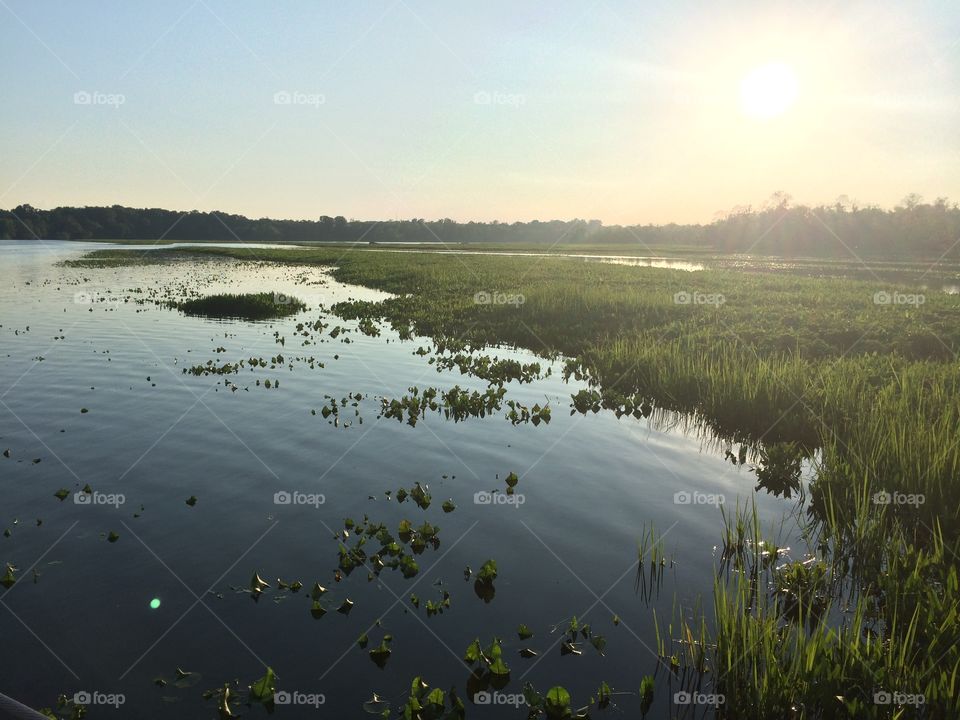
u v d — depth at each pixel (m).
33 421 9.90
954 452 7.25
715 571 5.79
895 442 7.93
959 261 75.50
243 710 3.96
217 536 6.26
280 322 22.44
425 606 5.20
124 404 10.95
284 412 10.66
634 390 12.80
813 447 9.44
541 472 8.22
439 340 18.59
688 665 4.53
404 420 10.39
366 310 25.89
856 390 11.20
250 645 4.63
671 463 8.66
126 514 6.69
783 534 6.61
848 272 51.31
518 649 4.70
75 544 6.03
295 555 5.93
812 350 15.91
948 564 5.86
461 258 71.75
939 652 4.46
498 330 20.56
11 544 6.01
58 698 4.03
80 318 21.91
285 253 87.56
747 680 4.19
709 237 142.12
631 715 4.04
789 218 120.00
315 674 4.34
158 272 48.53
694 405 11.65
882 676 4.12
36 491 7.23
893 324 18.56
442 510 7.01
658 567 5.84
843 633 4.88
